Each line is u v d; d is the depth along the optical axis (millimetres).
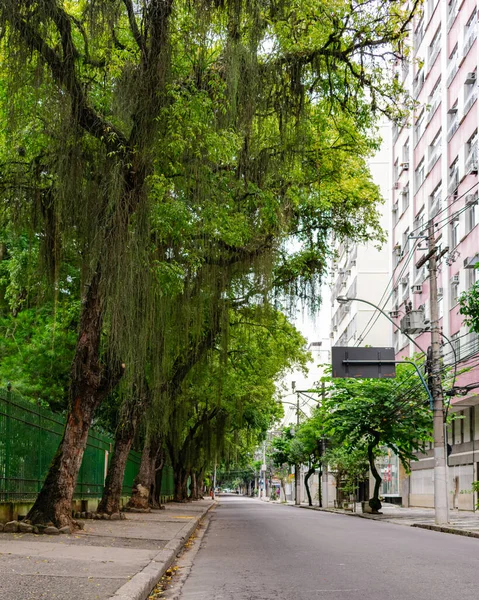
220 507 52562
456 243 36000
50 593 6777
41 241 15094
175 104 13516
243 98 14383
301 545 14602
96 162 14359
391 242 53000
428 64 42500
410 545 14648
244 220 17781
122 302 13461
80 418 14742
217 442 43000
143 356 15328
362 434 33688
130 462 33656
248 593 8086
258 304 20672
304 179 20109
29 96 13344
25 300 23984
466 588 8352
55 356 24297
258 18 13633
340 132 20719
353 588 8375
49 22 12664
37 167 15008
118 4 12906
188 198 16375
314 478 83375
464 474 38750
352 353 28922
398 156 51375
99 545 12227
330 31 15094
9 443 15578
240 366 32188
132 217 14102
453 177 37156
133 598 6695
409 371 32688
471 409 37719
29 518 14375
